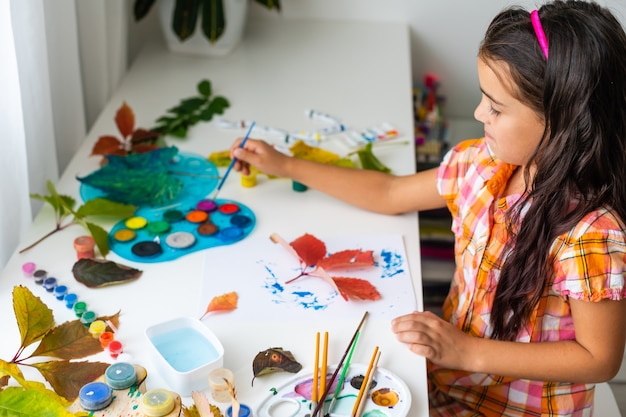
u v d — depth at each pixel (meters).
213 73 1.72
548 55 0.90
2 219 1.25
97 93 1.73
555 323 1.03
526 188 1.00
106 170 1.30
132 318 1.00
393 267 1.12
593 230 0.95
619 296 0.94
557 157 0.94
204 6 1.73
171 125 1.48
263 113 1.56
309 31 1.93
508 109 0.95
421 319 0.98
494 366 0.98
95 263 1.08
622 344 0.98
